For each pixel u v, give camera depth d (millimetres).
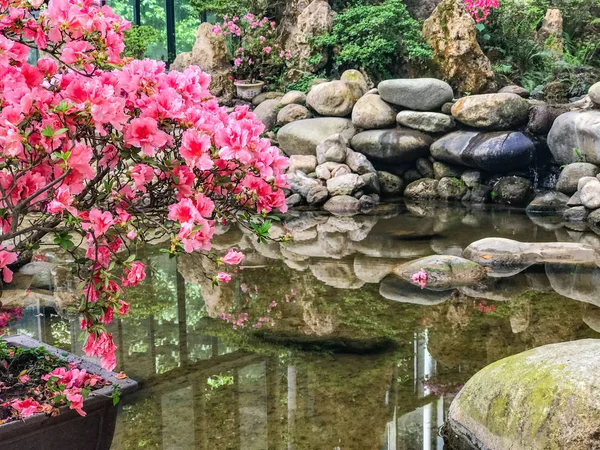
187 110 2115
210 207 2057
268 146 2201
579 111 9266
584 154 8891
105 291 2076
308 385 3557
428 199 9953
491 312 4750
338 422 3119
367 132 10336
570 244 6418
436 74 11305
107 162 2139
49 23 1989
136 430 3053
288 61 12523
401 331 4406
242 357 3982
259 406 3303
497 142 9305
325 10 12242
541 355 2930
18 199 2027
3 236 2014
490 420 2777
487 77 11164
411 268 5770
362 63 11508
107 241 2225
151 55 13695
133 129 1973
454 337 4270
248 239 7445
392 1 11508
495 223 8031
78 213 2018
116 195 2170
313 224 8242
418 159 10336
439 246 6809
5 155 1870
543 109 9547
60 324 4594
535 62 12078
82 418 2369
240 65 12617
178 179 2082
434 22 11422
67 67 2203
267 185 2215
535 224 7922
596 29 13758
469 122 9758
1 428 2154
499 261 6074
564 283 5434
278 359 3949
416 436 2967
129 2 13336
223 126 2131
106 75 2029
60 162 1880
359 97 11039
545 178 9586
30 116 1880
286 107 11211
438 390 3471
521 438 2611
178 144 2209
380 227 7934
